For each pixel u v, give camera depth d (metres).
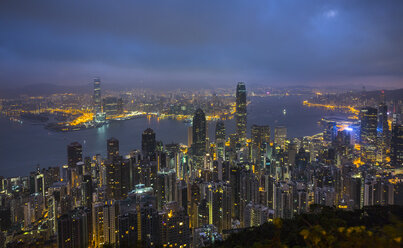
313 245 23.89
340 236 22.66
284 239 35.44
